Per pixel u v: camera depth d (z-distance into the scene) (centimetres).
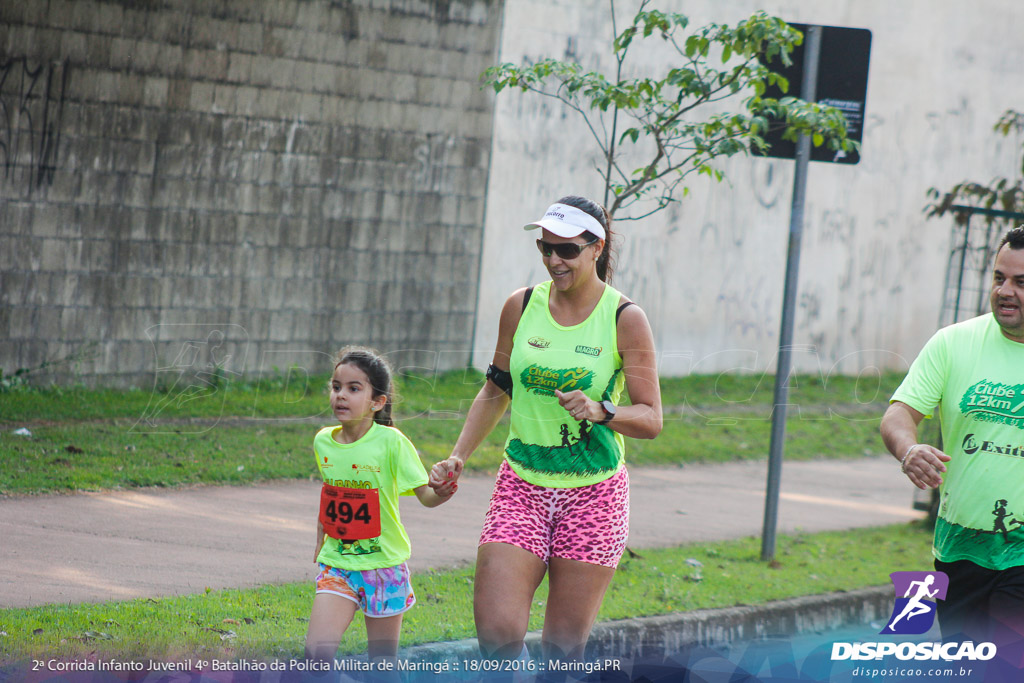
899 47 4147
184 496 1850
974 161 4366
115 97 2625
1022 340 1020
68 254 2598
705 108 3162
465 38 3145
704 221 3766
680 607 1517
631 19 3384
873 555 1933
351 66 2966
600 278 1108
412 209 3127
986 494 1017
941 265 4319
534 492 1058
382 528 1087
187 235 2758
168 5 2669
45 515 1645
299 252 2941
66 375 2609
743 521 2100
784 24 1631
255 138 2838
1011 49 4391
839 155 1895
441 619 1352
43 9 2519
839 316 4128
